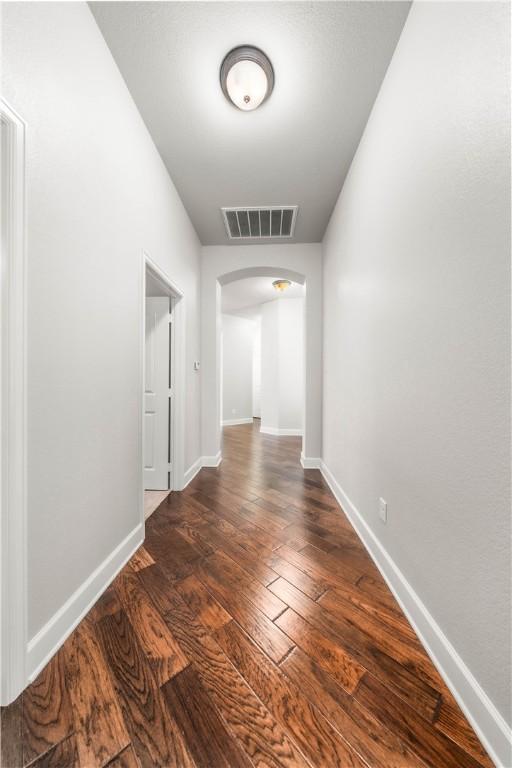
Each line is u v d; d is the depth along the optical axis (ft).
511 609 2.37
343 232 7.83
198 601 4.25
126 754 2.48
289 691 2.98
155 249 6.65
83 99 4.05
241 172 7.45
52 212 3.48
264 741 2.56
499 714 2.44
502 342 2.48
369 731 2.63
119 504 5.07
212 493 8.58
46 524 3.40
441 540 3.31
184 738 2.58
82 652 3.43
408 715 2.77
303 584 4.64
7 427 2.92
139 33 4.46
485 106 2.64
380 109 5.22
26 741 2.57
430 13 3.56
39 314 3.30
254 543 5.85
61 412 3.66
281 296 18.76
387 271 4.88
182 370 8.86
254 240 11.01
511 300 2.39
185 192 8.23
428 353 3.62
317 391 11.29
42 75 3.30
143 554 5.46
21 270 3.01
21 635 2.97
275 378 19.39
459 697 2.85
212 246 11.40
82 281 4.06
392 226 4.68
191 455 9.98
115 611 4.07
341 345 7.95
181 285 8.63
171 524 6.64
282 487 9.12
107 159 4.67
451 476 3.15
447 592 3.18
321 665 3.27
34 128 3.19
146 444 8.87
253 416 27.37
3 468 2.90
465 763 2.43
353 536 6.16
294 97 5.44
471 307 2.85
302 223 9.89
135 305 5.64
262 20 4.30
